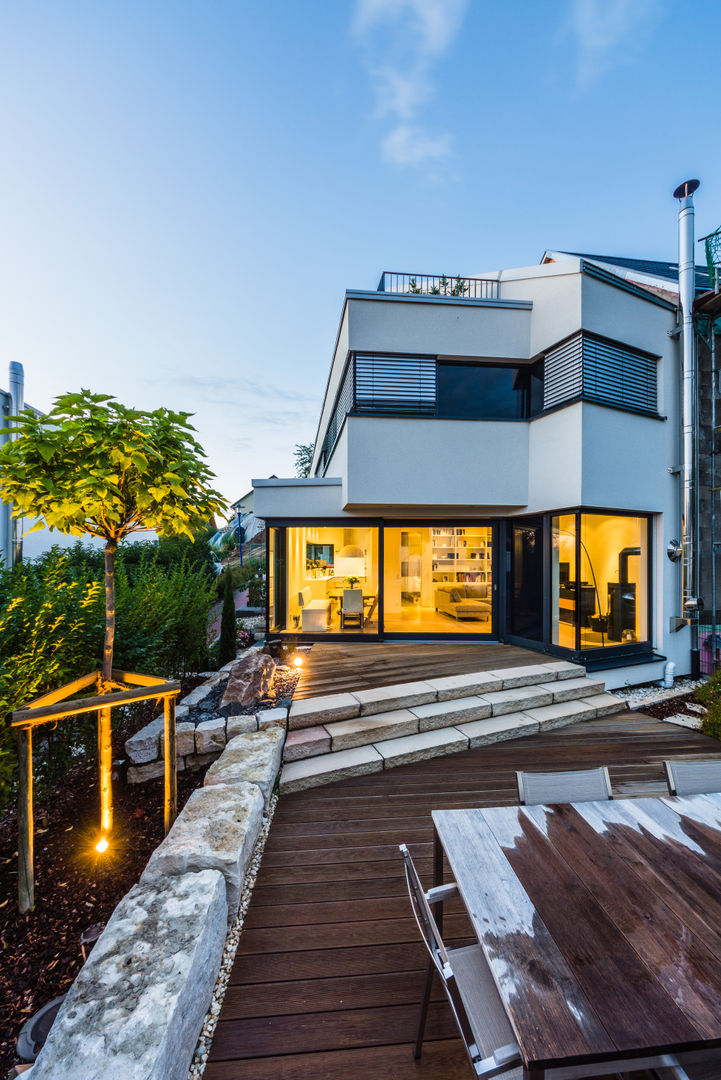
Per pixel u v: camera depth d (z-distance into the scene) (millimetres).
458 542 8406
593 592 6840
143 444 2531
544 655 7176
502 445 7711
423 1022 1683
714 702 5332
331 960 2162
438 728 4934
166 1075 1424
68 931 2275
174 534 3281
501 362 7922
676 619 7312
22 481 2512
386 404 7629
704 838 1839
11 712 2494
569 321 6789
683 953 1300
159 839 3033
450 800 3676
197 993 1773
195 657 6219
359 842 3113
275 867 2840
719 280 7051
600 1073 1210
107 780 2887
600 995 1165
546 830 1880
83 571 4254
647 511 7242
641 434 7141
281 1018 1876
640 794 3826
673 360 7492
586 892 1532
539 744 4832
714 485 7691
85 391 2562
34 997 1918
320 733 4418
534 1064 1007
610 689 6676
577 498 6566
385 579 8445
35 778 3221
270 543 8578
